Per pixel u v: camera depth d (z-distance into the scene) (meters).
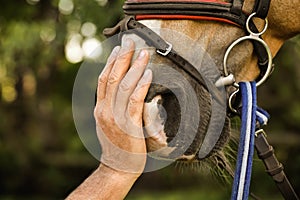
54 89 11.76
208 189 8.95
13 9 7.96
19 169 11.27
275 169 1.93
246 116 1.87
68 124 12.12
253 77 2.11
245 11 2.03
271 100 8.77
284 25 2.12
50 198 11.07
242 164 1.81
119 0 5.34
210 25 1.99
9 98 12.02
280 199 7.88
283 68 8.20
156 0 1.94
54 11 7.62
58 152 11.91
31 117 11.74
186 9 1.94
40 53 7.18
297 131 8.80
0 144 11.20
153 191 10.58
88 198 1.79
